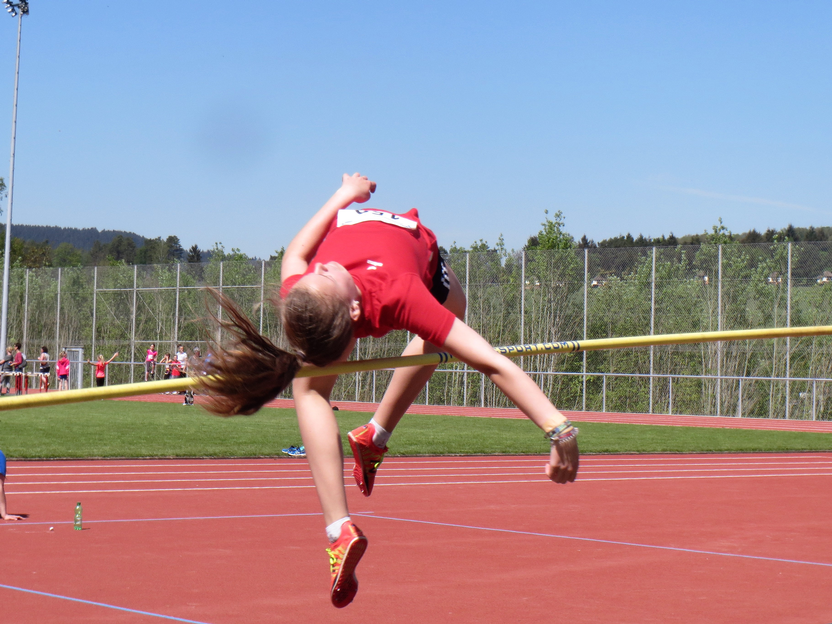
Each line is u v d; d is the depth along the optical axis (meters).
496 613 4.77
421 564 6.06
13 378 31.62
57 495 9.30
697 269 25.61
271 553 6.33
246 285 32.34
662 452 15.25
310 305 2.21
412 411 27.12
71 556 6.14
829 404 23.61
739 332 2.86
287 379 2.25
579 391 27.05
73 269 36.38
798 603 5.09
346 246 2.42
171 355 33.78
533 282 27.94
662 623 4.62
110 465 12.17
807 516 8.53
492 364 2.23
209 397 2.24
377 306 2.31
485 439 17.08
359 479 3.00
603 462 13.78
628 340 2.65
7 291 30.31
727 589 5.43
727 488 10.74
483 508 8.85
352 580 2.34
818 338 23.77
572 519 8.20
